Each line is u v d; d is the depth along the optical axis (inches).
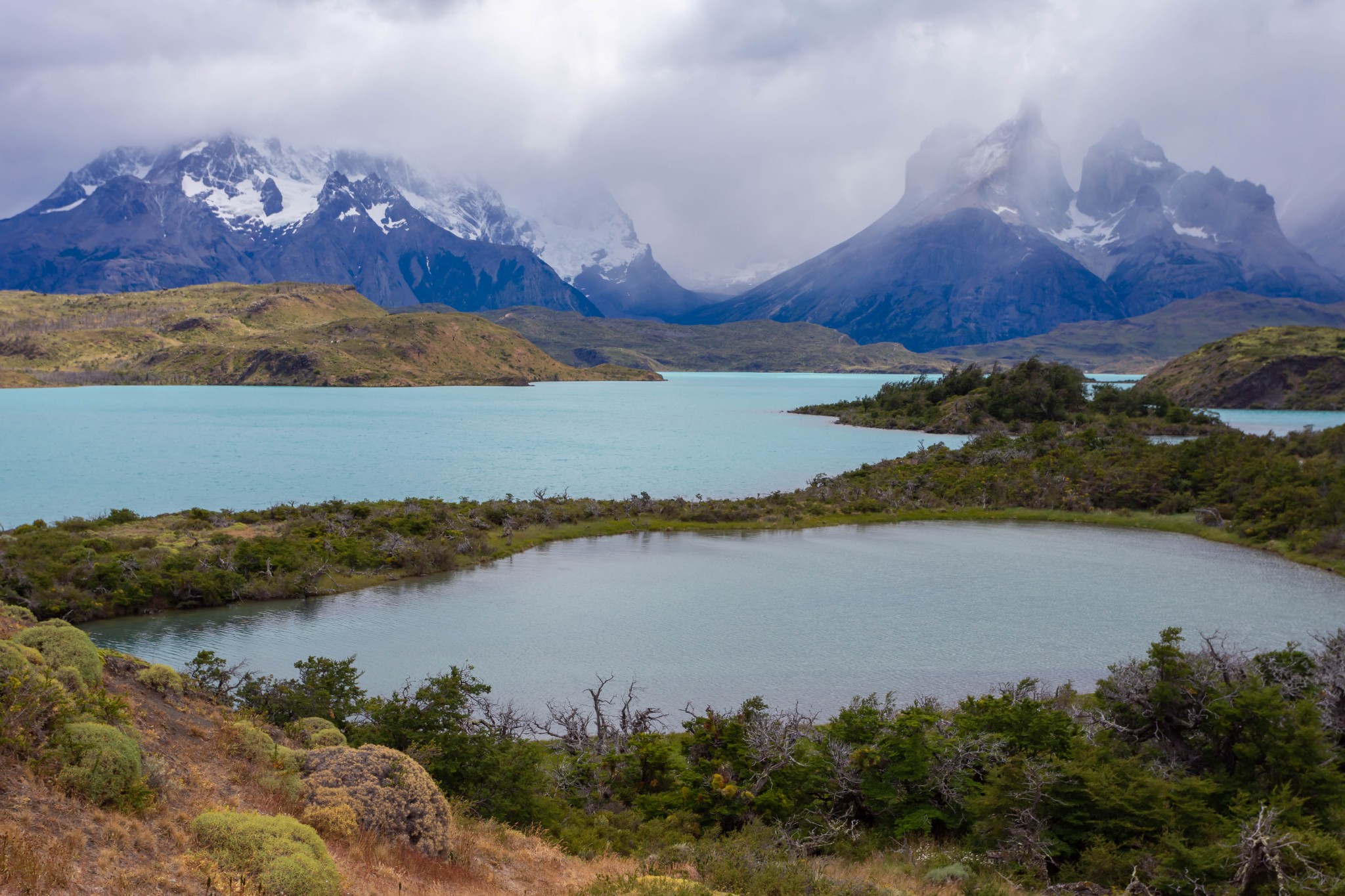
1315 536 3961.6
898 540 4298.7
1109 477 5418.3
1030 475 5649.6
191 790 754.8
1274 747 1295.5
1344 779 1245.7
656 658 2388.0
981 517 4963.1
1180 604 3038.9
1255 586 3351.4
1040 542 4274.1
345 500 5659.5
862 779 1344.7
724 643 2524.6
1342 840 1118.4
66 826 593.0
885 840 1253.1
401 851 828.6
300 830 681.6
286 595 2997.0
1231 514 4694.9
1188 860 1067.9
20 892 507.5
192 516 3961.6
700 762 1413.6
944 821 1293.1
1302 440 6225.4
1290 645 1702.8
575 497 5910.4
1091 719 1528.1
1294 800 1156.5
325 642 2496.3
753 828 1190.9
